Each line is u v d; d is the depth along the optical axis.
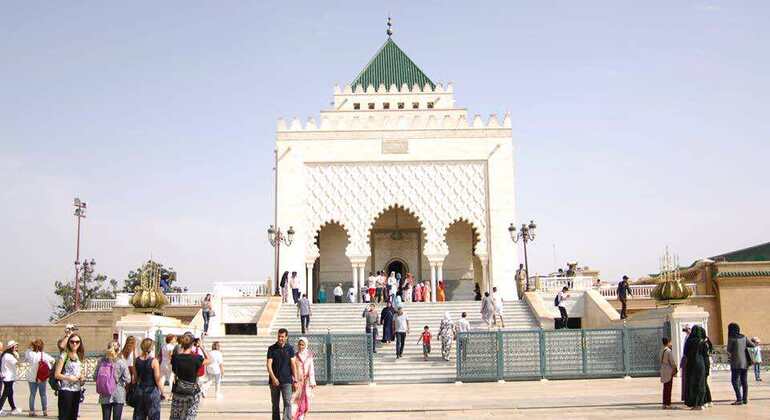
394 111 39.75
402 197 35.28
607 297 31.56
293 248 34.81
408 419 12.42
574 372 19.28
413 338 24.88
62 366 11.08
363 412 13.44
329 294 37.56
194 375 9.81
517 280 31.86
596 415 12.39
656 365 19.33
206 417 13.25
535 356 19.31
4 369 14.41
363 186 35.34
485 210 35.31
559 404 13.80
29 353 14.09
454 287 37.69
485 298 25.28
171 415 9.73
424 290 31.97
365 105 41.69
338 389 18.28
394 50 44.97
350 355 19.61
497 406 13.74
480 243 35.00
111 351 10.76
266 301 30.56
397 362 21.53
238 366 21.61
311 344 19.69
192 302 31.28
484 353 19.34
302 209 35.16
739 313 30.22
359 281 34.84
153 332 19.31
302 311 24.91
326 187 35.38
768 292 30.22
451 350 22.52
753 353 18.89
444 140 35.62
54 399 17.25
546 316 26.61
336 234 38.12
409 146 35.56
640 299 31.36
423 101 41.81
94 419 12.97
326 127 35.69
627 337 19.41
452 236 38.09
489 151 35.56
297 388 11.55
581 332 19.44
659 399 14.34
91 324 32.19
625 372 19.25
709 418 11.84
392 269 38.53
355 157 35.47
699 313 18.86
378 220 38.81
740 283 30.36
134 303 19.45
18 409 14.59
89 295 56.72
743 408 13.04
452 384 19.00
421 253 38.50
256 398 16.48
